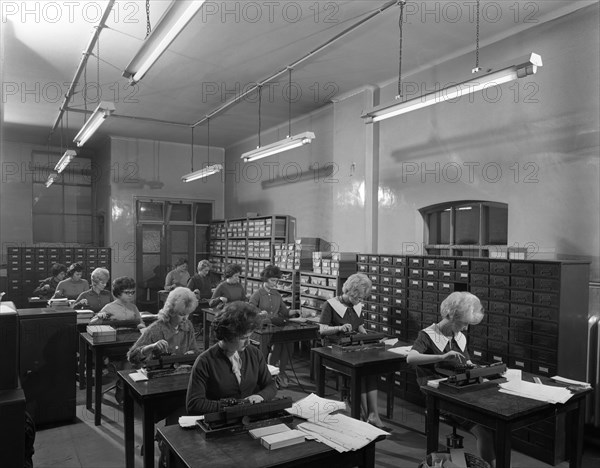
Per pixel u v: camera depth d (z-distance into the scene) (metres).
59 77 6.93
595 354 4.27
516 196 5.19
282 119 9.30
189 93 7.73
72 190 12.95
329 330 4.48
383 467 3.82
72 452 4.02
